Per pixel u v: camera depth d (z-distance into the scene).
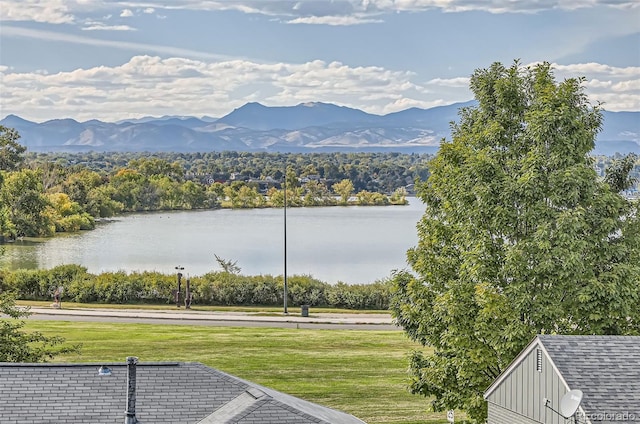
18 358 33.59
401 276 32.62
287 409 21.12
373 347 51.34
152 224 178.75
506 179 29.09
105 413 21.45
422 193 32.78
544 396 22.48
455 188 30.66
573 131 28.88
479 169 29.44
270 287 71.31
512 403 24.34
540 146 29.00
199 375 23.48
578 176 28.11
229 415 21.05
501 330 27.70
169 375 23.33
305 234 155.25
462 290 28.95
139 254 120.19
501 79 31.30
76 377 22.75
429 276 30.89
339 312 66.81
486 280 28.91
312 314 65.12
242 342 52.31
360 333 55.88
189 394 22.50
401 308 31.61
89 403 21.75
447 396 30.16
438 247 31.89
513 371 24.31
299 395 40.38
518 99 31.31
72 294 72.50
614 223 28.22
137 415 21.39
